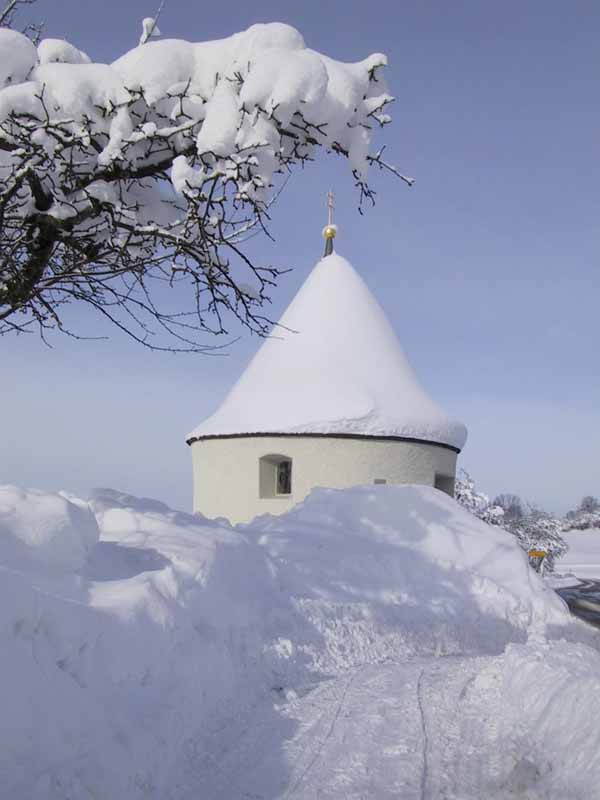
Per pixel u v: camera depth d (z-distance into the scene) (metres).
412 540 10.64
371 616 8.41
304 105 5.78
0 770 3.40
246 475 16.03
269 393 16.53
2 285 6.49
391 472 15.88
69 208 6.08
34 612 3.97
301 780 4.23
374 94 6.46
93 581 5.22
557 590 21.33
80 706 3.99
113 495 8.20
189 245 6.16
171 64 5.90
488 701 5.70
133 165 6.05
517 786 4.12
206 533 7.54
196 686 5.14
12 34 5.69
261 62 5.64
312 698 5.95
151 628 4.96
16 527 4.76
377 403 15.99
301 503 11.54
